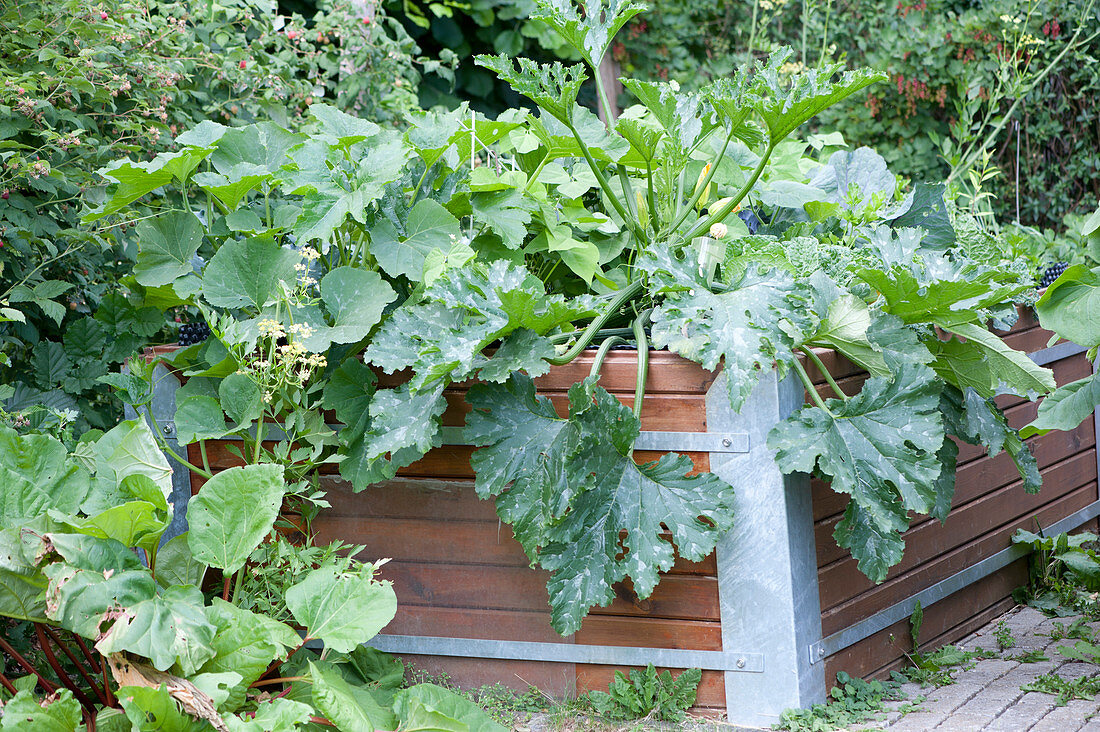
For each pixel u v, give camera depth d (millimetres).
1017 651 2898
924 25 6605
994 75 6219
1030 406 3424
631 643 2543
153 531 2211
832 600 2555
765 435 2379
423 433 2432
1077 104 6227
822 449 2277
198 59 3842
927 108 6660
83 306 3354
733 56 7398
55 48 3238
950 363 2652
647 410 2461
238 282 2676
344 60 4680
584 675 2600
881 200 2916
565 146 2756
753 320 2240
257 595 2549
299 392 2611
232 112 3953
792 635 2387
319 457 2746
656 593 2504
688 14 7531
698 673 2463
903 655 2787
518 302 2316
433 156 2744
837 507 2598
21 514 2176
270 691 2500
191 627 2059
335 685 2184
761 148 2863
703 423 2424
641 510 2350
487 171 2793
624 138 2764
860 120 6758
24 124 3004
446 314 2490
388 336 2525
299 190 2783
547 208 2830
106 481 2357
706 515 2336
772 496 2377
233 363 2672
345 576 2322
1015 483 3338
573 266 2807
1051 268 3777
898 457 2295
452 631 2703
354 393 2609
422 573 2717
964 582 3031
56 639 2322
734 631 2441
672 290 2369
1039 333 3463
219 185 2684
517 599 2637
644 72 7645
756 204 3244
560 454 2346
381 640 2752
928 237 3146
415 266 2639
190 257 2824
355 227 2828
